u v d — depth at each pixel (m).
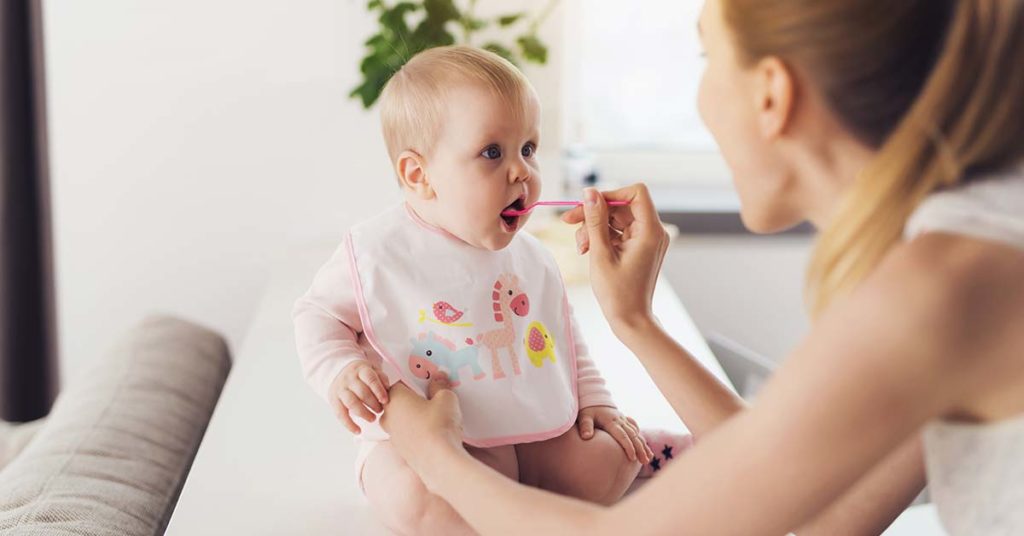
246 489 1.13
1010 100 0.68
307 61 2.17
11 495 1.14
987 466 0.72
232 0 2.14
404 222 1.09
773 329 2.48
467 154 1.02
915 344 0.64
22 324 2.12
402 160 1.07
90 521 1.09
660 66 2.53
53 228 2.20
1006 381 0.67
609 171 2.58
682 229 2.41
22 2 2.03
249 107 2.19
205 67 2.17
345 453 1.23
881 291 0.65
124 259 2.24
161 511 1.20
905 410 0.65
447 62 1.06
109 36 2.14
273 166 2.22
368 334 1.03
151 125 2.19
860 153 0.76
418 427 0.91
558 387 1.07
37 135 2.07
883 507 0.99
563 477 1.05
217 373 1.67
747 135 0.79
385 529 1.04
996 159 0.69
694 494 0.71
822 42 0.71
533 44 2.02
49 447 1.27
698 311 2.47
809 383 0.66
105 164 2.20
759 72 0.75
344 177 2.23
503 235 1.06
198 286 2.27
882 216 0.70
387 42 1.95
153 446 1.32
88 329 2.27
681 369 0.99
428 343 1.03
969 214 0.67
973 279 0.65
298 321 1.05
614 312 1.00
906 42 0.71
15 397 2.14
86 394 1.45
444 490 0.86
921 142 0.69
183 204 2.23
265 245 2.26
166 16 2.14
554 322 1.12
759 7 0.74
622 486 1.06
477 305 1.06
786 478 0.68
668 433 1.14
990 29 0.68
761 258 2.44
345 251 1.08
